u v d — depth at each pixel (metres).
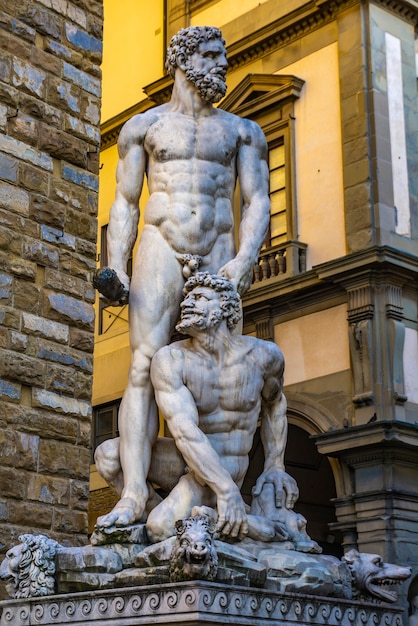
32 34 15.12
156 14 38.72
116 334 36.50
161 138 9.06
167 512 8.19
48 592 8.07
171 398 8.34
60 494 14.27
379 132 31.06
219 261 9.03
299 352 31.22
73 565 8.01
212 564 7.27
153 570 7.67
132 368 8.71
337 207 31.45
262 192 9.30
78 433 14.65
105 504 33.84
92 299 15.25
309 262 31.88
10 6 14.90
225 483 8.15
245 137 9.32
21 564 8.20
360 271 29.55
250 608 7.36
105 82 39.94
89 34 16.02
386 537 27.72
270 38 34.28
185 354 8.47
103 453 8.75
